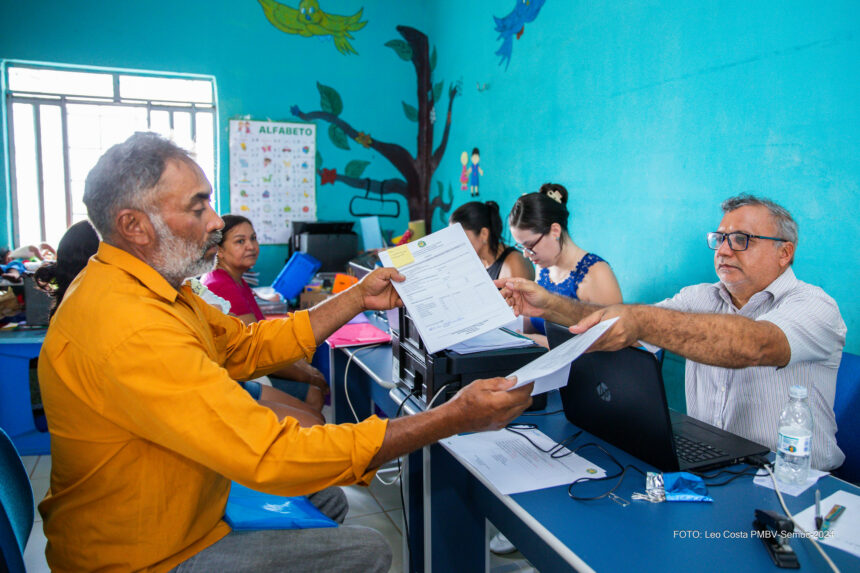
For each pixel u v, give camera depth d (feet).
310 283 13.44
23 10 13.69
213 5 15.08
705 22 7.46
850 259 5.90
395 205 17.39
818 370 4.78
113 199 3.51
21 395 8.91
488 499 4.72
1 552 3.05
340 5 16.10
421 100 17.17
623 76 9.00
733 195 7.20
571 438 4.45
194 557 3.69
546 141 11.12
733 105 7.13
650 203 8.58
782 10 6.45
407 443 3.48
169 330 3.29
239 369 4.92
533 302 5.10
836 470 4.85
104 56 14.37
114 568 3.50
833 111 5.96
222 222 3.97
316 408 8.42
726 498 3.52
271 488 3.26
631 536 3.11
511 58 12.26
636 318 3.94
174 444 3.23
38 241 15.28
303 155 16.26
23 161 14.94
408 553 5.93
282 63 15.83
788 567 2.80
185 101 15.88
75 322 3.35
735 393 5.06
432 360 4.78
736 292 5.18
